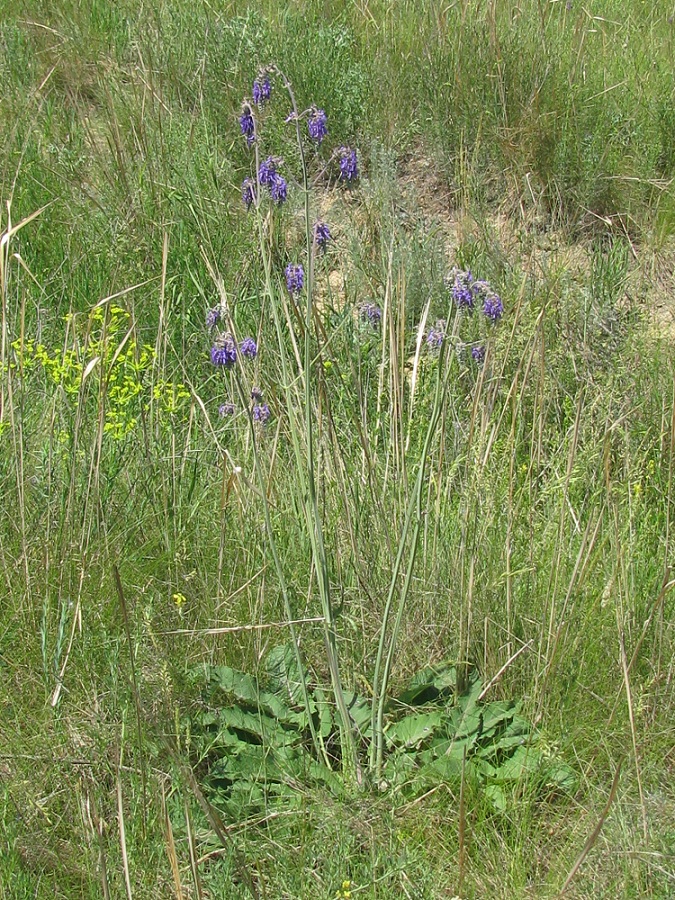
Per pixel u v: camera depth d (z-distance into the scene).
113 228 5.70
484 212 6.01
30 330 5.02
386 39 7.29
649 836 2.78
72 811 2.81
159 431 4.30
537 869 2.78
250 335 4.79
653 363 5.02
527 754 3.02
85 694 3.11
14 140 6.46
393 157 5.98
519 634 3.49
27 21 7.68
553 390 4.59
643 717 3.21
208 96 6.93
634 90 7.05
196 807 2.86
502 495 3.76
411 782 2.98
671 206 6.22
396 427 3.62
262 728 3.09
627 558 3.62
